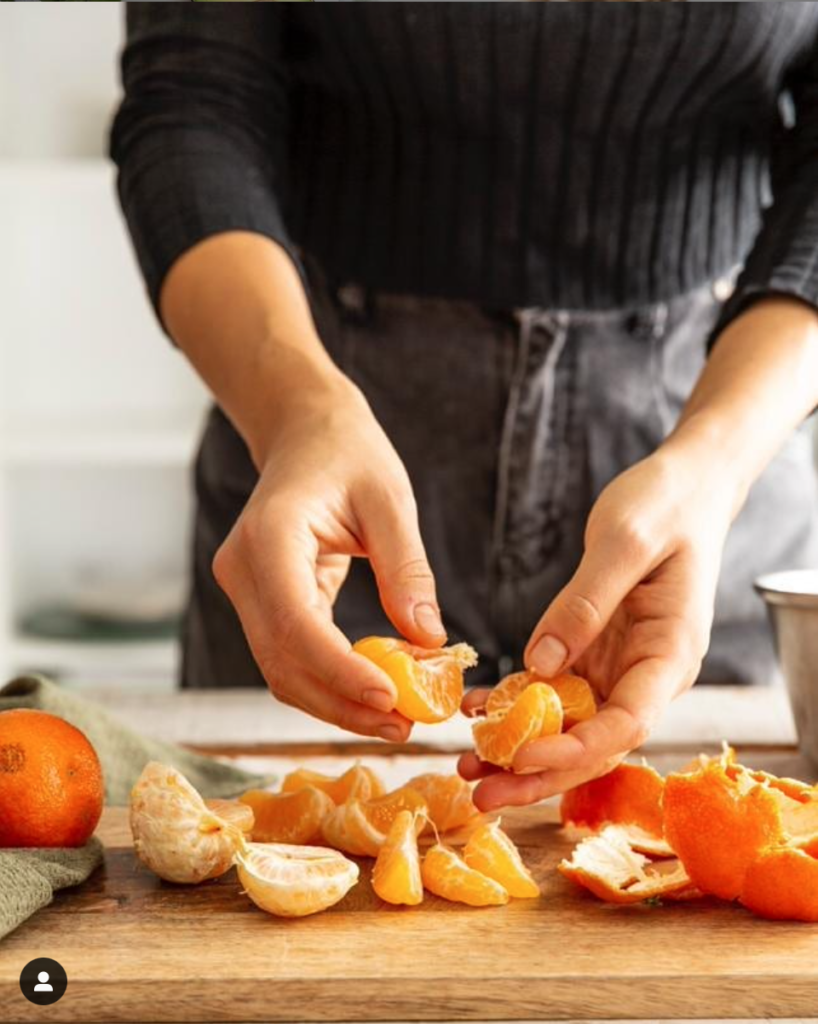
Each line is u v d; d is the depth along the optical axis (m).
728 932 0.78
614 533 0.85
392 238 1.19
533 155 1.16
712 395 0.97
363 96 1.16
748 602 1.25
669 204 1.18
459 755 1.06
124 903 0.82
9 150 2.23
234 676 1.30
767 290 1.02
